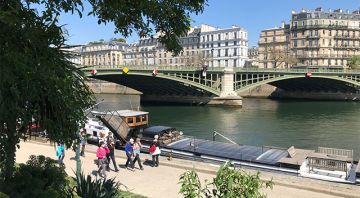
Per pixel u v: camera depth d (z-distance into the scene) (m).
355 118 57.16
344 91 94.94
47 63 5.96
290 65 132.75
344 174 16.81
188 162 17.83
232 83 71.69
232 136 41.28
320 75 77.44
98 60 178.75
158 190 13.68
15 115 6.09
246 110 67.81
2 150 6.50
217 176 5.71
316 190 13.62
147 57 165.12
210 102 72.81
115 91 126.94
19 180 7.62
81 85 6.82
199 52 151.50
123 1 6.00
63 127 6.66
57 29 6.04
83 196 8.36
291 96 103.19
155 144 17.28
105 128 25.61
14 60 5.24
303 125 49.66
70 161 17.78
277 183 14.41
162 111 64.88
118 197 9.15
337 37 128.38
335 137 41.03
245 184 5.55
